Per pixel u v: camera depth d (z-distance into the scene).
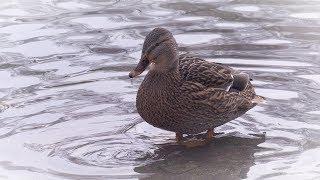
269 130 9.62
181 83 9.30
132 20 13.20
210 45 12.05
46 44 12.25
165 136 9.63
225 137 9.55
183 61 9.66
